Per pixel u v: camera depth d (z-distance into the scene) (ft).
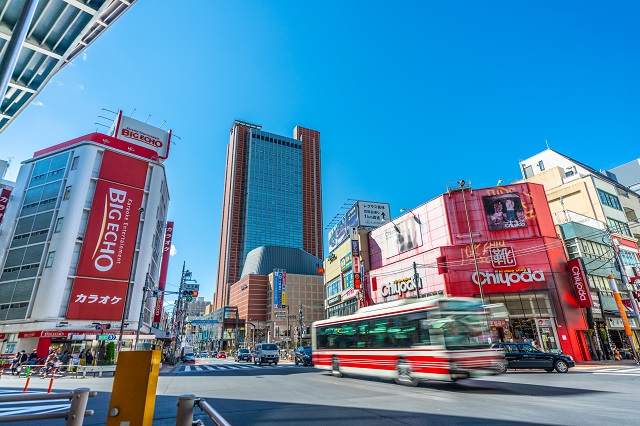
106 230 124.06
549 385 41.11
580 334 89.20
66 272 114.93
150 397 10.77
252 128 583.17
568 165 140.05
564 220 117.39
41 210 126.93
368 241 146.41
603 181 129.80
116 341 110.73
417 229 121.08
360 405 30.37
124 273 123.85
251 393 39.78
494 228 104.53
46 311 108.88
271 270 402.31
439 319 40.42
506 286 97.14
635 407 26.35
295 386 45.96
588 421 22.21
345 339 58.03
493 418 23.82
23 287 115.34
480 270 100.78
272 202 523.70
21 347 107.86
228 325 386.52
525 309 93.71
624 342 98.68
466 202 110.01
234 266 478.18
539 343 90.48
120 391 10.77
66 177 129.08
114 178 131.23
